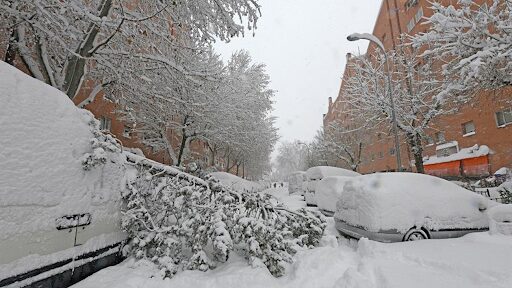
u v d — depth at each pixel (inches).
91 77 404.2
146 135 760.3
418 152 616.1
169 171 205.9
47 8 251.0
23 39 303.7
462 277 135.6
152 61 341.1
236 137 793.6
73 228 132.7
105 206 158.4
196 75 343.6
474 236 212.4
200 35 329.4
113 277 141.3
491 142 720.3
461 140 819.4
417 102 611.8
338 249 196.1
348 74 765.9
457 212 227.9
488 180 655.1
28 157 111.0
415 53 658.8
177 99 387.5
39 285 111.3
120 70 340.5
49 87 132.5
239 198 212.8
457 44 391.5
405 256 171.5
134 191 177.5
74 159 135.8
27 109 114.4
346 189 255.0
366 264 161.3
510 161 673.6
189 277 148.4
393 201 214.5
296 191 810.2
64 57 348.5
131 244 177.0
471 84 410.3
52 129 125.2
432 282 129.6
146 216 179.2
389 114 620.7
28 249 107.8
